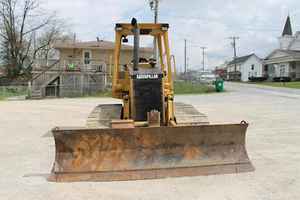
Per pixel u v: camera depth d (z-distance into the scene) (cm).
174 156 601
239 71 8225
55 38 5338
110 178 573
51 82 3272
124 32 860
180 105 969
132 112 721
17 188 548
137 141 593
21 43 4872
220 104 2134
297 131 1102
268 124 1259
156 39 947
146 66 827
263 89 3728
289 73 6062
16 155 786
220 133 618
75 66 3300
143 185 550
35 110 1906
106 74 3344
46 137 1031
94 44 4200
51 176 586
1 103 2473
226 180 571
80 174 576
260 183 558
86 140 584
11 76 4822
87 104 2323
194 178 581
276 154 775
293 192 518
